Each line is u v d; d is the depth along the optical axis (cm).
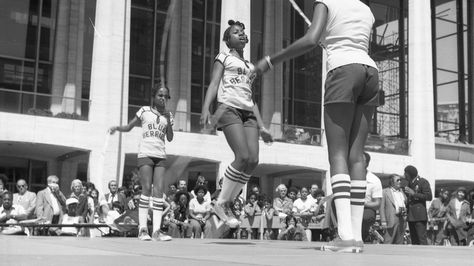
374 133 3434
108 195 1516
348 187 441
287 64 3198
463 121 3778
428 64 3125
